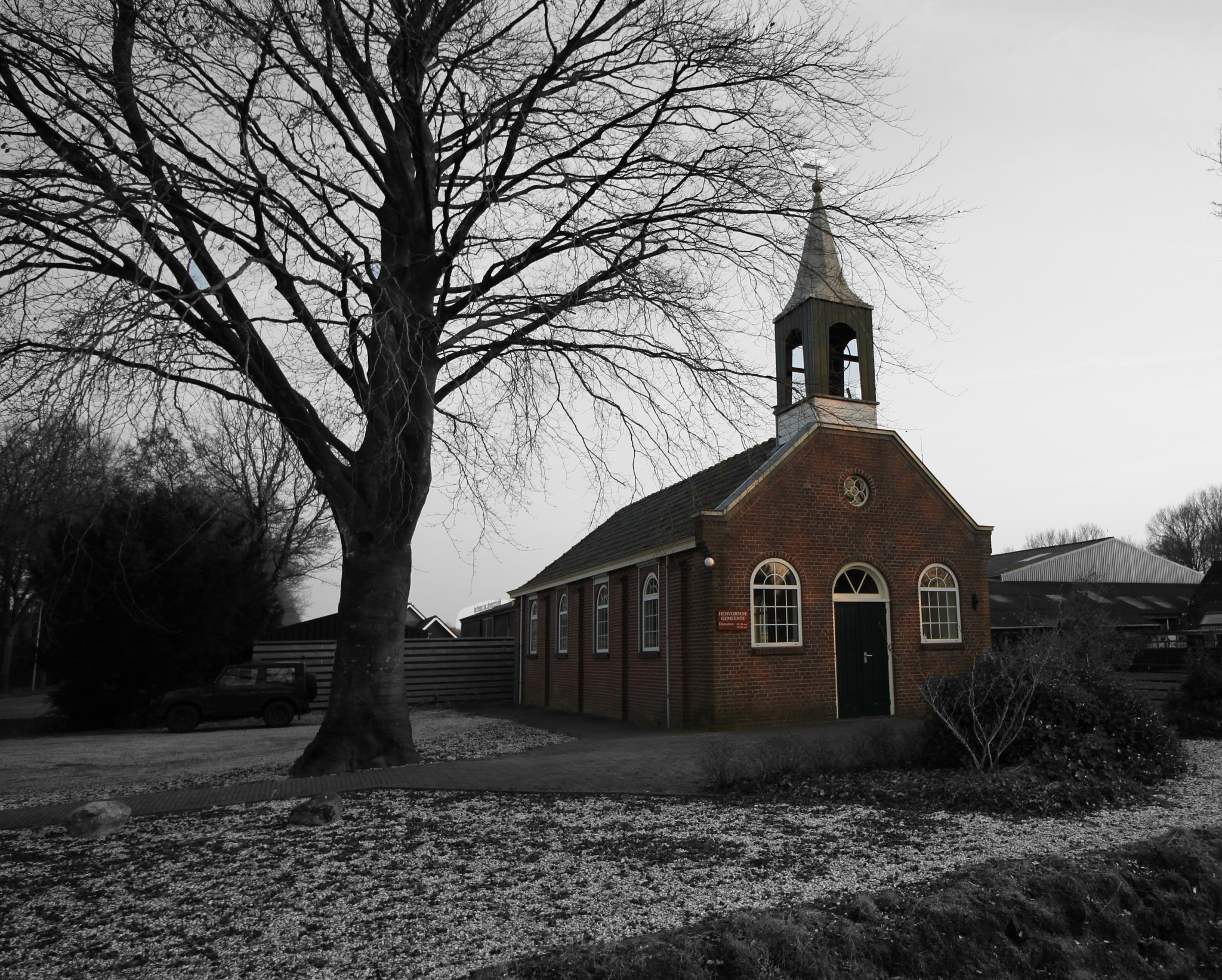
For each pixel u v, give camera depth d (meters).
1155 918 5.50
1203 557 73.81
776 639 16.75
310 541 37.25
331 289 9.47
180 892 5.73
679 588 17.36
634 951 4.38
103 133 8.83
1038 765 9.16
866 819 7.74
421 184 10.78
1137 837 6.98
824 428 17.83
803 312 18.39
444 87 10.74
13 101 9.13
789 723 16.42
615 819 7.86
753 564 16.66
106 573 21.89
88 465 10.18
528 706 27.52
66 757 15.40
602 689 21.59
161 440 9.34
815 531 17.39
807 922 4.78
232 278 8.14
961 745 9.98
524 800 8.84
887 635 17.88
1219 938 5.48
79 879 6.11
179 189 9.15
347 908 5.34
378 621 11.55
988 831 7.23
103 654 22.67
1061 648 11.91
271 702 21.73
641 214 11.29
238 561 25.31
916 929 4.88
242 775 11.77
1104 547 43.84
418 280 11.50
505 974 4.20
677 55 10.41
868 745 10.58
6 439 8.49
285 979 4.31
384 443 10.63
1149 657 18.02
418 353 11.12
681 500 20.78
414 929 4.97
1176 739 10.34
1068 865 5.82
